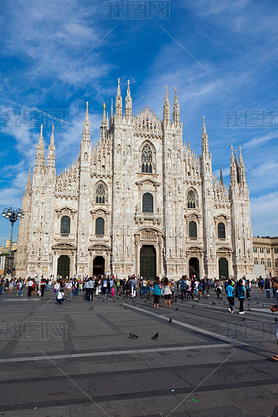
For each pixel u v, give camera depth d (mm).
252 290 63469
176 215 73812
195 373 10336
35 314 24844
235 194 78938
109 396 8547
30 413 7578
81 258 66375
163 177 75438
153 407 7918
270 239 115250
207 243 74375
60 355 12469
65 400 8297
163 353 12781
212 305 33031
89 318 22688
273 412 7668
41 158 68625
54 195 68188
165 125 77062
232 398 8438
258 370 10641
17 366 11078
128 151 73312
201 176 78562
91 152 72312
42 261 64688
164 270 71562
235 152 83312
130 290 46625
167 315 24391
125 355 12484
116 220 69625
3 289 59312
